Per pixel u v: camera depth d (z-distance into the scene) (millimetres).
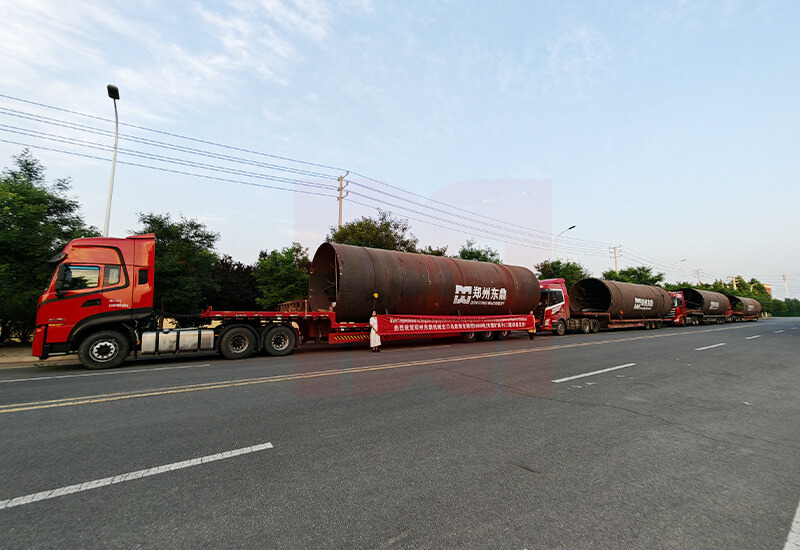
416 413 5000
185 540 2301
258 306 25203
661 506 2756
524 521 2527
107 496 2830
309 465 3389
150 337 9562
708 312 32531
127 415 4855
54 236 13625
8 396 5898
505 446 3875
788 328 25922
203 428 4363
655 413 5113
